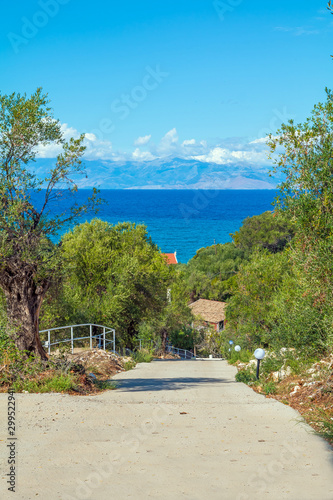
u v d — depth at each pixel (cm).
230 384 1266
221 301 6975
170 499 386
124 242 3559
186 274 7331
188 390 1099
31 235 1088
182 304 4241
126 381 1334
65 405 778
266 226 6762
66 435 586
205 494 397
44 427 626
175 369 1838
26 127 1080
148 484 420
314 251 868
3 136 1095
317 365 1070
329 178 845
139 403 834
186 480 430
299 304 1238
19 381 980
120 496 391
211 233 17838
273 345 1517
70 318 2445
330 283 879
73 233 3281
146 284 3353
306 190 864
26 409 741
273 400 874
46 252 1127
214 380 1418
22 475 439
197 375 1600
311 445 543
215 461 485
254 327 2553
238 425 653
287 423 662
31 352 1092
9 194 1078
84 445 542
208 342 5344
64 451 517
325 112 862
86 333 2558
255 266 2650
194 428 634
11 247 1080
